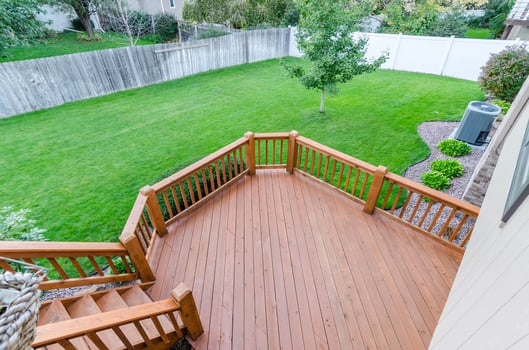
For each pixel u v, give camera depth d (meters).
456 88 9.59
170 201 3.98
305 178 4.64
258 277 3.04
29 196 4.82
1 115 7.49
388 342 2.46
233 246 3.41
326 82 7.02
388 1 15.26
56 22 16.16
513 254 1.09
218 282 2.98
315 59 6.89
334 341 2.47
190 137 6.75
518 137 2.43
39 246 2.10
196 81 10.94
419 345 2.45
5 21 8.84
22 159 5.85
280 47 14.69
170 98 9.22
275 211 3.96
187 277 3.04
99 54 8.80
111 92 9.48
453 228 3.88
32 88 7.82
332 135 6.71
